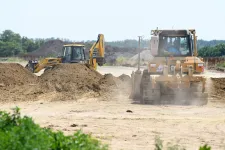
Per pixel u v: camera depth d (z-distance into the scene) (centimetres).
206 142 3066
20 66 7675
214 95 6091
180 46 5647
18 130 2067
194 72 5466
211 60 17138
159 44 5659
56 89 6375
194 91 5372
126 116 4256
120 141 3059
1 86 6450
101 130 3469
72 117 4153
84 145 2111
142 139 3139
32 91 6156
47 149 2002
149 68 5462
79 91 6278
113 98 5844
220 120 4041
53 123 3772
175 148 2133
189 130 3519
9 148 1897
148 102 5359
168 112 4612
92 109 4822
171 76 5309
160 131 3462
